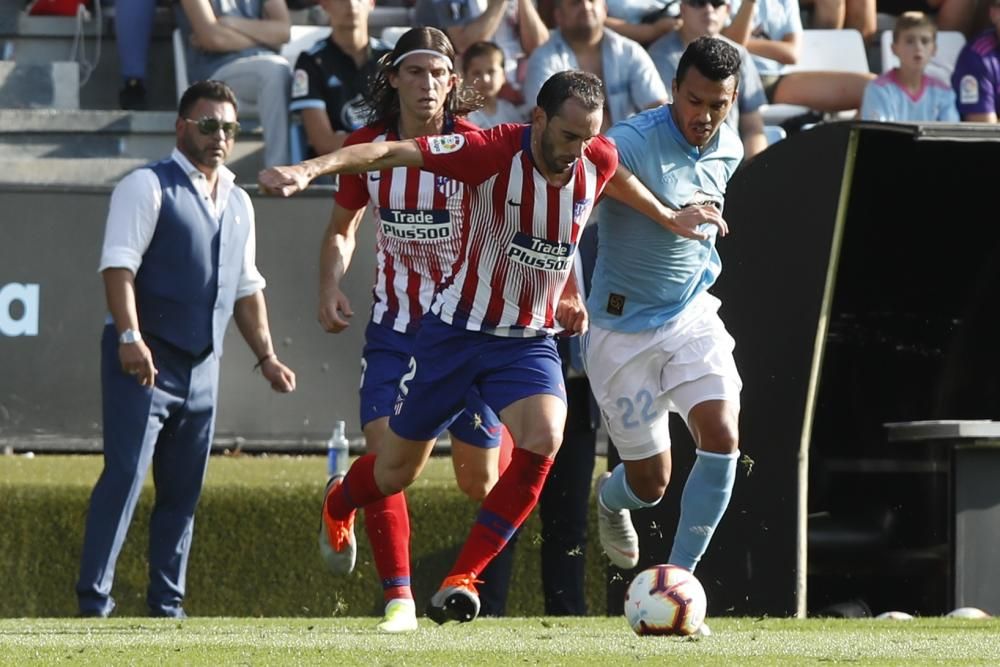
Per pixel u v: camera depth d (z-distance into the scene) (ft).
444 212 62.49
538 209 52.90
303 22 135.44
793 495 75.25
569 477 82.84
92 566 78.18
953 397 89.15
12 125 123.75
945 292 88.38
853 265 86.84
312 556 90.27
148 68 133.49
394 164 51.57
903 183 83.56
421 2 123.95
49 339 101.45
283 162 118.83
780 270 76.13
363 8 113.19
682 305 63.57
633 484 66.95
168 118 126.00
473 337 54.90
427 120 63.16
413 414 56.03
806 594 80.94
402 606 60.34
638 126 61.05
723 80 59.11
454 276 55.11
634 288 63.26
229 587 89.40
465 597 51.93
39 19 134.82
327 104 113.60
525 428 53.83
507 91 116.57
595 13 115.34
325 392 103.30
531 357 55.06
